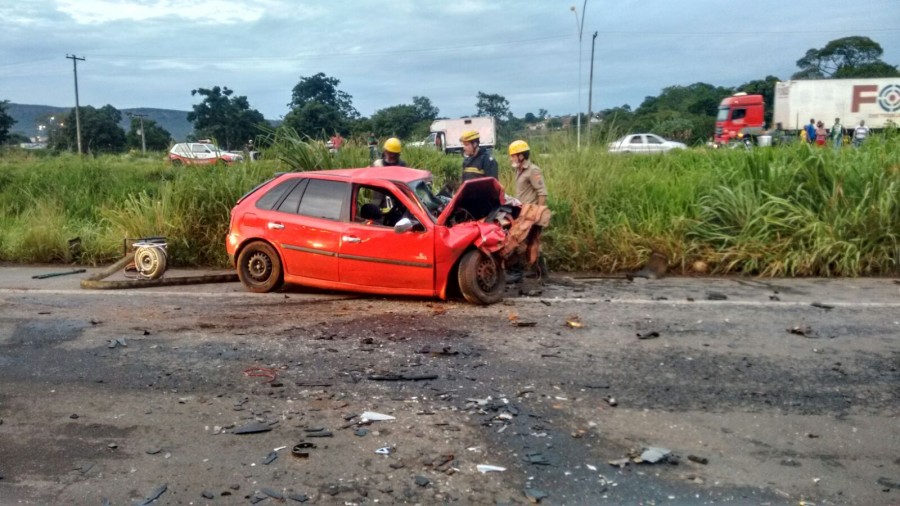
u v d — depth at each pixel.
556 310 7.85
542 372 5.77
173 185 12.38
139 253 9.55
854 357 6.14
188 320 7.41
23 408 5.07
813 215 10.54
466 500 3.82
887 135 12.84
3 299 8.52
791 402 5.15
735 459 4.29
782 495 3.88
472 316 7.56
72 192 15.75
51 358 6.15
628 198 11.62
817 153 11.60
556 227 11.05
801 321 7.36
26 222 13.45
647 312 7.76
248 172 12.14
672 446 4.46
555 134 13.20
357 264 8.22
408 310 7.82
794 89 41.09
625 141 13.49
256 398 5.22
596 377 5.66
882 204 10.31
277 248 8.59
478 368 5.85
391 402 5.13
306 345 6.47
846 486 3.98
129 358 6.13
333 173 8.73
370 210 8.64
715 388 5.43
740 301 8.34
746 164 11.95
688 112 56.56
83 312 7.79
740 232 10.61
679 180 11.92
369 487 3.95
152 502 3.80
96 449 4.43
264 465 4.20
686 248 10.48
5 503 3.80
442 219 8.08
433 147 16.75
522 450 4.39
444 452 4.36
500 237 8.02
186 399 5.21
